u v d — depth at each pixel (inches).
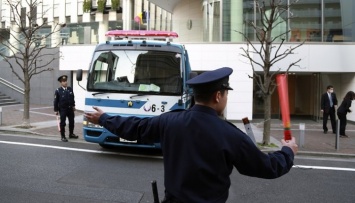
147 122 95.3
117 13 1346.0
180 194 83.4
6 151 349.7
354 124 678.5
